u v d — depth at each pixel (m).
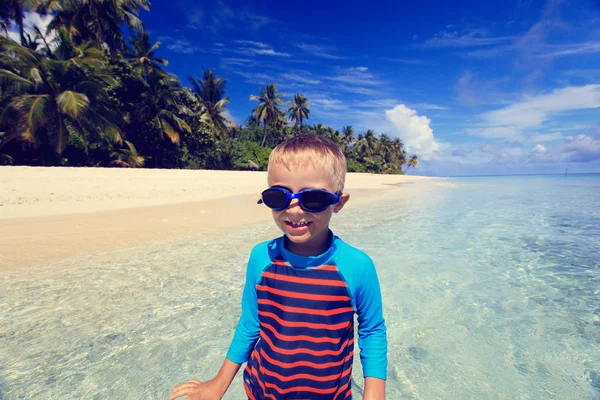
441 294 3.45
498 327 2.80
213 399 1.44
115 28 24.81
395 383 2.11
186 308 3.08
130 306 3.11
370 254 4.86
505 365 2.29
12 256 4.46
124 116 23.80
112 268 4.10
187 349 2.44
